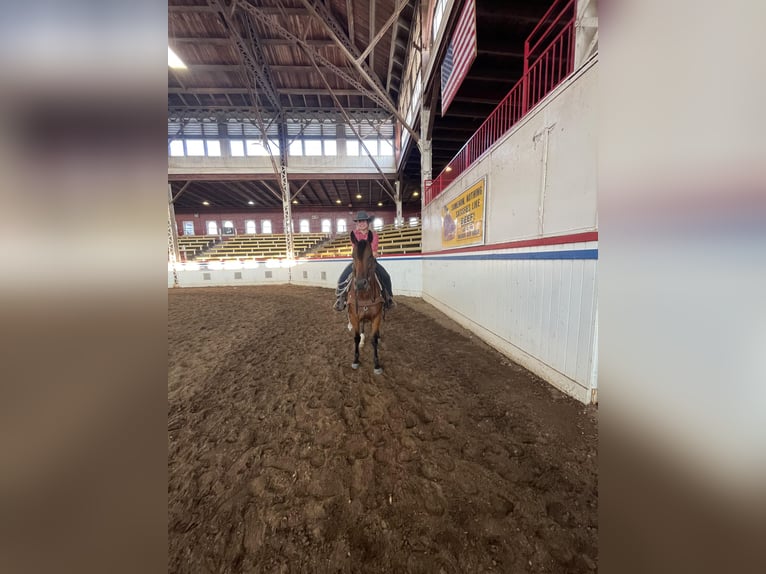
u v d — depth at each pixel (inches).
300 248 658.8
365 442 80.8
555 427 83.6
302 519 58.6
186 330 205.3
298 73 472.4
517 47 201.5
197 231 725.9
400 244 426.0
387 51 409.7
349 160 575.2
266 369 133.1
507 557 50.4
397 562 50.3
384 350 152.1
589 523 56.2
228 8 341.1
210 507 62.1
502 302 139.3
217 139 556.4
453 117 301.9
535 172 112.3
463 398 101.2
